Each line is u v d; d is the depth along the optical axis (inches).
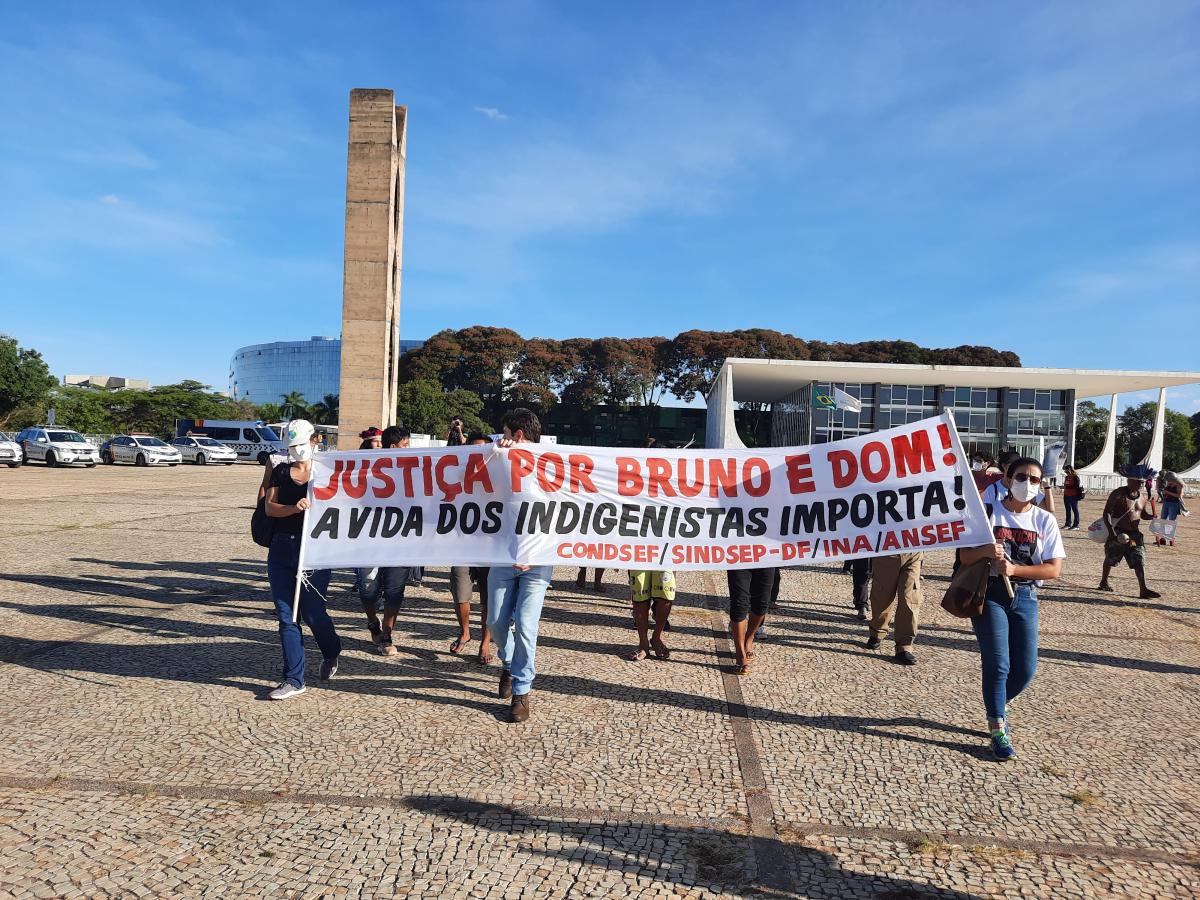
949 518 174.6
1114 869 110.7
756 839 116.9
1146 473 588.7
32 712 159.3
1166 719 177.3
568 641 233.1
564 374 3065.9
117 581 300.8
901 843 116.9
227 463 1553.9
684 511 188.2
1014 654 157.6
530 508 184.7
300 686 176.2
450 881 102.3
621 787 133.4
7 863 102.7
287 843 110.7
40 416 1902.1
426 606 276.5
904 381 1745.8
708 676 202.4
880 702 185.0
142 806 120.6
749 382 1914.4
